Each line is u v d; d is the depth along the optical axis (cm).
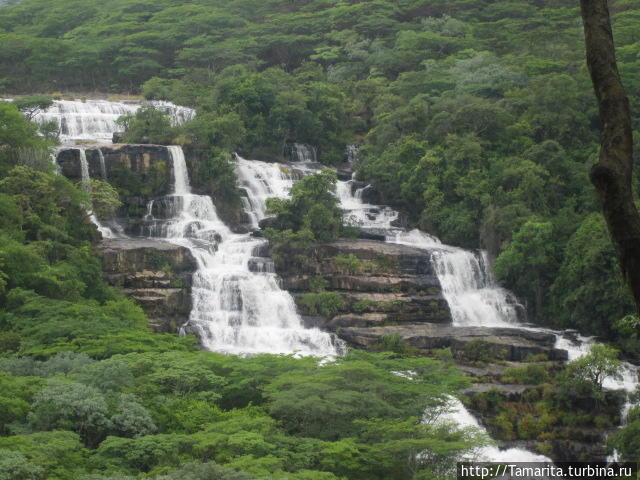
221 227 9900
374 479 4306
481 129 11625
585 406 7069
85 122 12081
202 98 12988
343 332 8288
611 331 8650
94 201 9406
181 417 4684
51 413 4250
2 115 8800
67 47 15975
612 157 1541
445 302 8969
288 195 11000
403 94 13900
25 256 6806
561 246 9675
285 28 18138
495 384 7300
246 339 8056
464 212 10388
